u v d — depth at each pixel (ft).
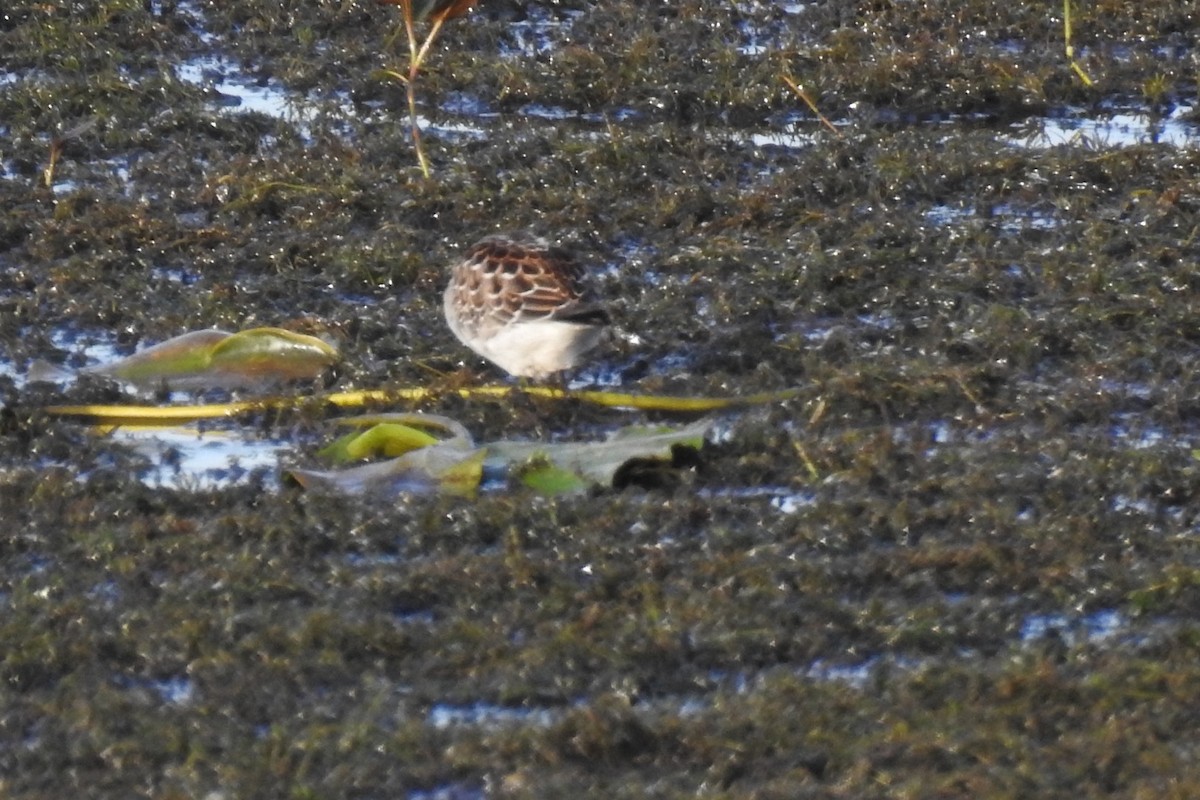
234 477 38.68
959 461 38.55
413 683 31.01
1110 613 33.35
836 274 47.88
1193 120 59.62
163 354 43.01
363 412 41.68
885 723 29.73
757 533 35.68
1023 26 66.03
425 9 54.75
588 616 32.45
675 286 47.34
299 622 32.50
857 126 59.31
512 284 41.68
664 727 29.37
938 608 32.94
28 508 36.83
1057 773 28.22
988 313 44.96
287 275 48.85
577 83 61.52
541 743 29.01
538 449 38.70
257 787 28.19
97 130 58.54
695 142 57.21
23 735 29.84
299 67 63.98
